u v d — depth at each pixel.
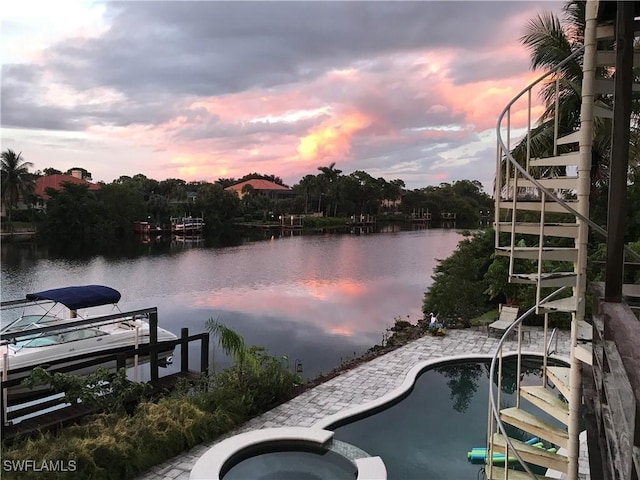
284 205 72.69
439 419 7.15
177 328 14.38
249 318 15.76
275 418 6.81
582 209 4.09
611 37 3.91
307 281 23.64
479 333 11.40
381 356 9.73
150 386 7.38
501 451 5.07
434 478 5.65
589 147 4.03
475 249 15.25
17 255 33.38
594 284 3.99
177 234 54.16
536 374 9.09
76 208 46.12
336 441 6.08
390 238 50.44
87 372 9.42
